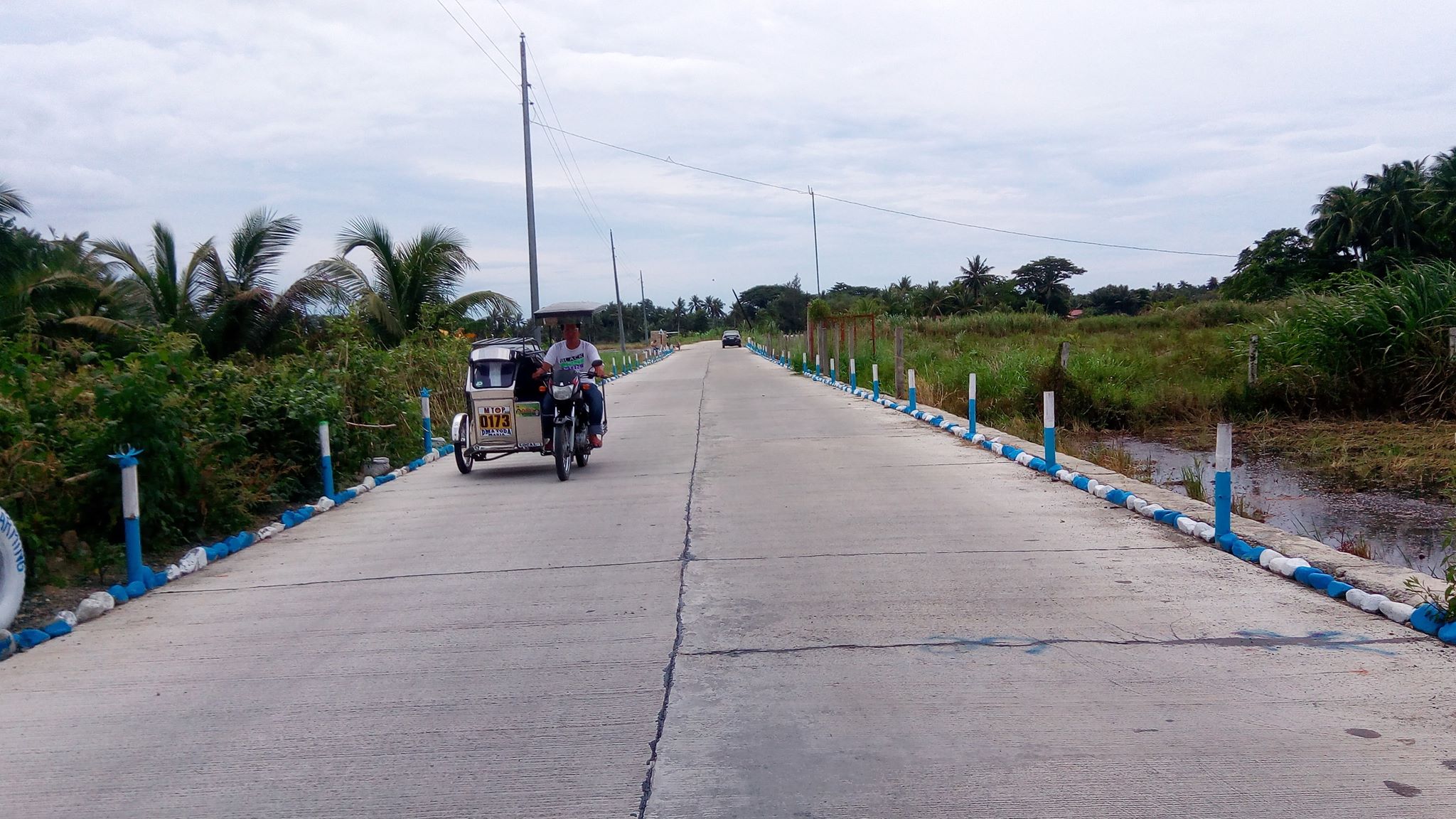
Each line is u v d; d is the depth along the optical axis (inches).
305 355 579.2
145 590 284.4
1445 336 700.7
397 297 959.0
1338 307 748.0
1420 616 208.1
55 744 173.6
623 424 741.9
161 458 317.4
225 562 325.1
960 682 186.4
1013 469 452.1
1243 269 2527.1
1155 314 2298.2
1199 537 301.3
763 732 167.3
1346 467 533.0
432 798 148.3
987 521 333.4
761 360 2038.6
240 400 413.4
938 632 216.2
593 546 316.5
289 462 432.5
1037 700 176.6
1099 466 446.6
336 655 217.2
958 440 569.9
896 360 899.4
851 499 381.4
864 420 699.4
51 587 280.5
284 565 314.0
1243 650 199.9
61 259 704.4
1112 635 211.2
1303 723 163.3
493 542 331.0
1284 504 438.3
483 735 170.4
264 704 189.3
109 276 765.9
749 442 583.5
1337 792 140.0
